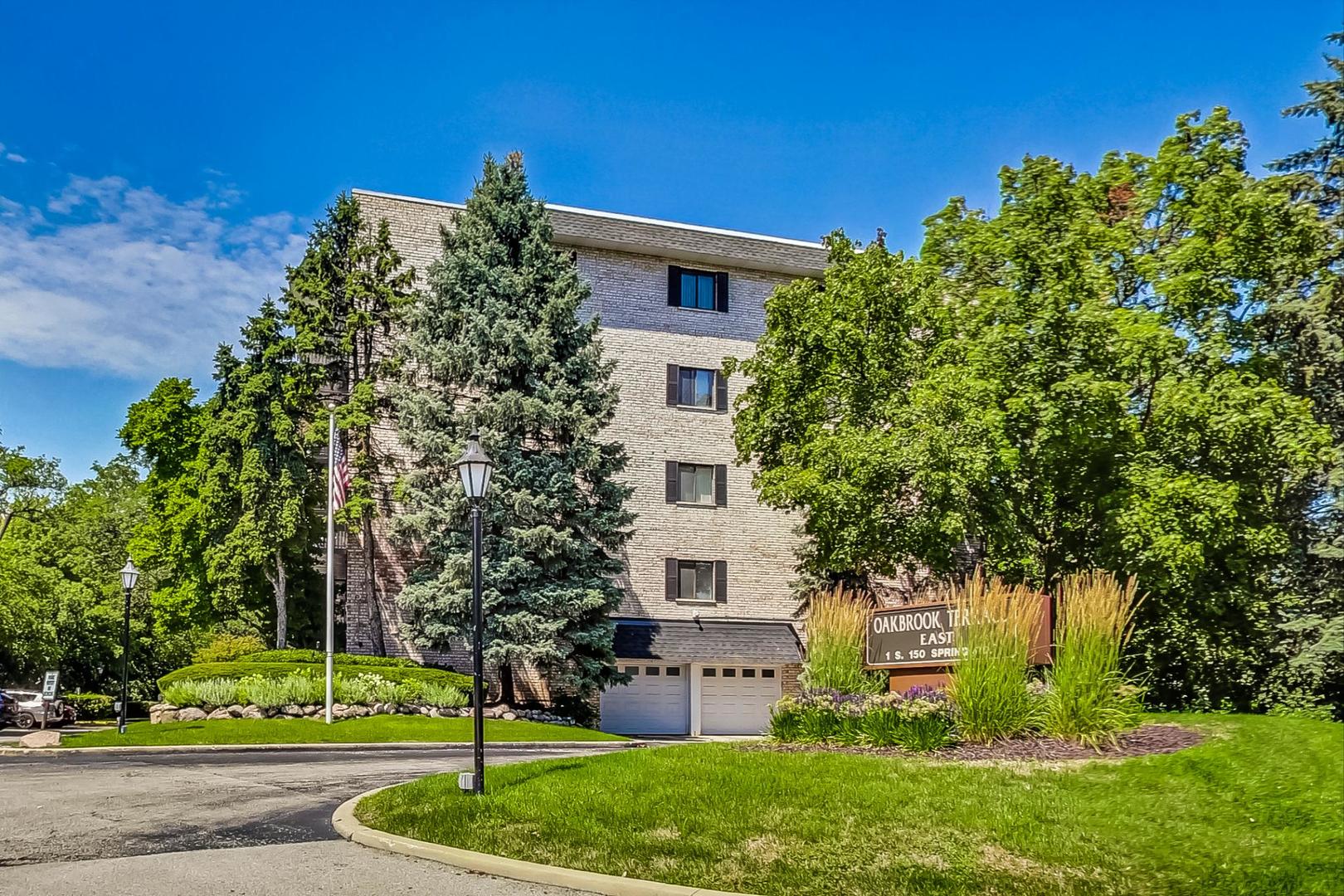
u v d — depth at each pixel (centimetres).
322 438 3428
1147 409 2316
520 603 3130
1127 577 2216
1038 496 2353
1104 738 1316
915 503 2625
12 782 1669
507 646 3050
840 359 2614
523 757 2192
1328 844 952
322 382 3647
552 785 1328
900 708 1447
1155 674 2425
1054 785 1154
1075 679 1369
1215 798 1079
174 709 2862
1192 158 2328
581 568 3216
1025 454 2230
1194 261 2195
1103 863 950
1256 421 2058
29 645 4219
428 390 3291
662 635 3581
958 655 1464
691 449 3781
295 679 2919
